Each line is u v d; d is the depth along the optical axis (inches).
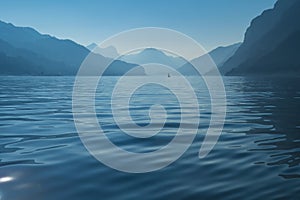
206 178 313.4
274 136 532.7
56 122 708.7
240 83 3489.2
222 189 283.9
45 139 506.6
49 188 282.0
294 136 531.8
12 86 2847.0
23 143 474.6
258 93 1745.8
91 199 258.2
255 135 542.0
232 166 354.9
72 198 260.2
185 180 306.7
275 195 271.3
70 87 2748.5
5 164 355.6
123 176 316.8
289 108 965.8
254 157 394.3
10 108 1027.9
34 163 360.8
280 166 355.6
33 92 1972.2
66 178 308.7
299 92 1752.0
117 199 258.5
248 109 963.3
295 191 279.7
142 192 275.0
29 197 262.1
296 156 398.9
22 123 691.4
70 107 1061.1
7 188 281.4
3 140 497.4
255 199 263.0
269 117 773.3
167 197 264.4
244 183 299.4
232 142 484.7
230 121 714.8
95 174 322.3
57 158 383.9
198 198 263.4
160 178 312.3
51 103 1214.3
